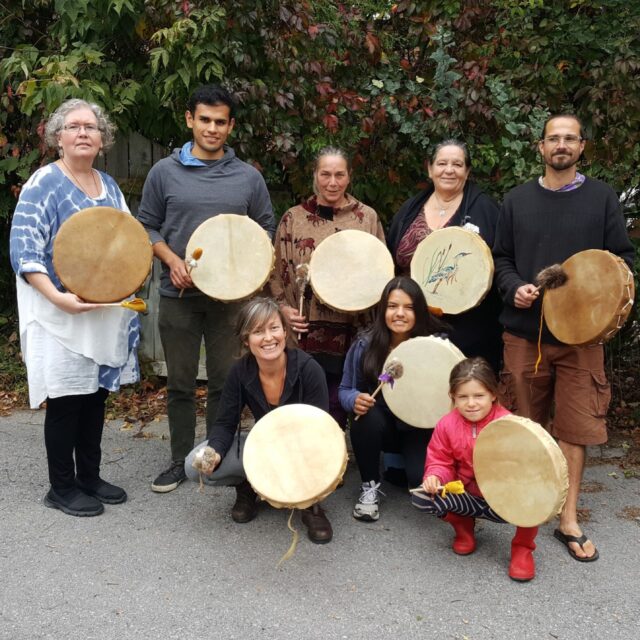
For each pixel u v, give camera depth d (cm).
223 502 354
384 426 333
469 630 253
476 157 438
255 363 326
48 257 314
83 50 454
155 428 459
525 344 328
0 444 427
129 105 472
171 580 283
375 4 469
